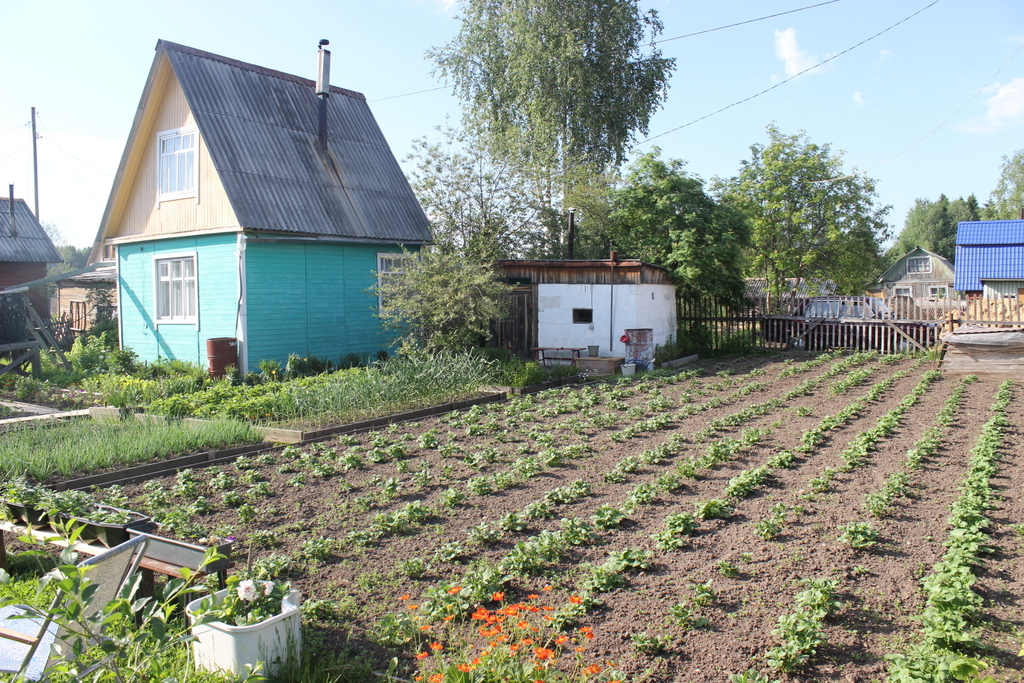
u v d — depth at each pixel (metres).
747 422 11.54
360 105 21.44
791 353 24.06
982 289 29.91
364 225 18.64
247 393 13.22
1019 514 6.72
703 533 6.30
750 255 32.81
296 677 3.94
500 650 3.96
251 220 15.92
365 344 18.92
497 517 6.87
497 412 12.72
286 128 18.45
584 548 6.00
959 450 9.34
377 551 6.04
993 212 70.38
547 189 25.66
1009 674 3.97
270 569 5.34
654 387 15.62
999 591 5.09
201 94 16.81
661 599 5.00
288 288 16.97
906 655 4.16
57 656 3.26
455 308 15.91
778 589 5.10
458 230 22.02
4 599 3.21
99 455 8.59
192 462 9.08
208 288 16.80
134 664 3.73
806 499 7.18
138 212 18.62
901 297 23.22
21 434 9.54
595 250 24.67
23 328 16.80
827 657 4.22
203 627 3.87
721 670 4.08
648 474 8.38
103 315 26.06
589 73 27.80
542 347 19.53
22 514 5.61
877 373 18.22
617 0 28.00
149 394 13.04
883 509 6.69
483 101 29.80
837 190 33.09
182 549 4.66
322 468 8.52
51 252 27.28
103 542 5.05
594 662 4.17
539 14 27.41
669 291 22.17
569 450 9.23
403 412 12.34
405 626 4.56
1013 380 16.12
